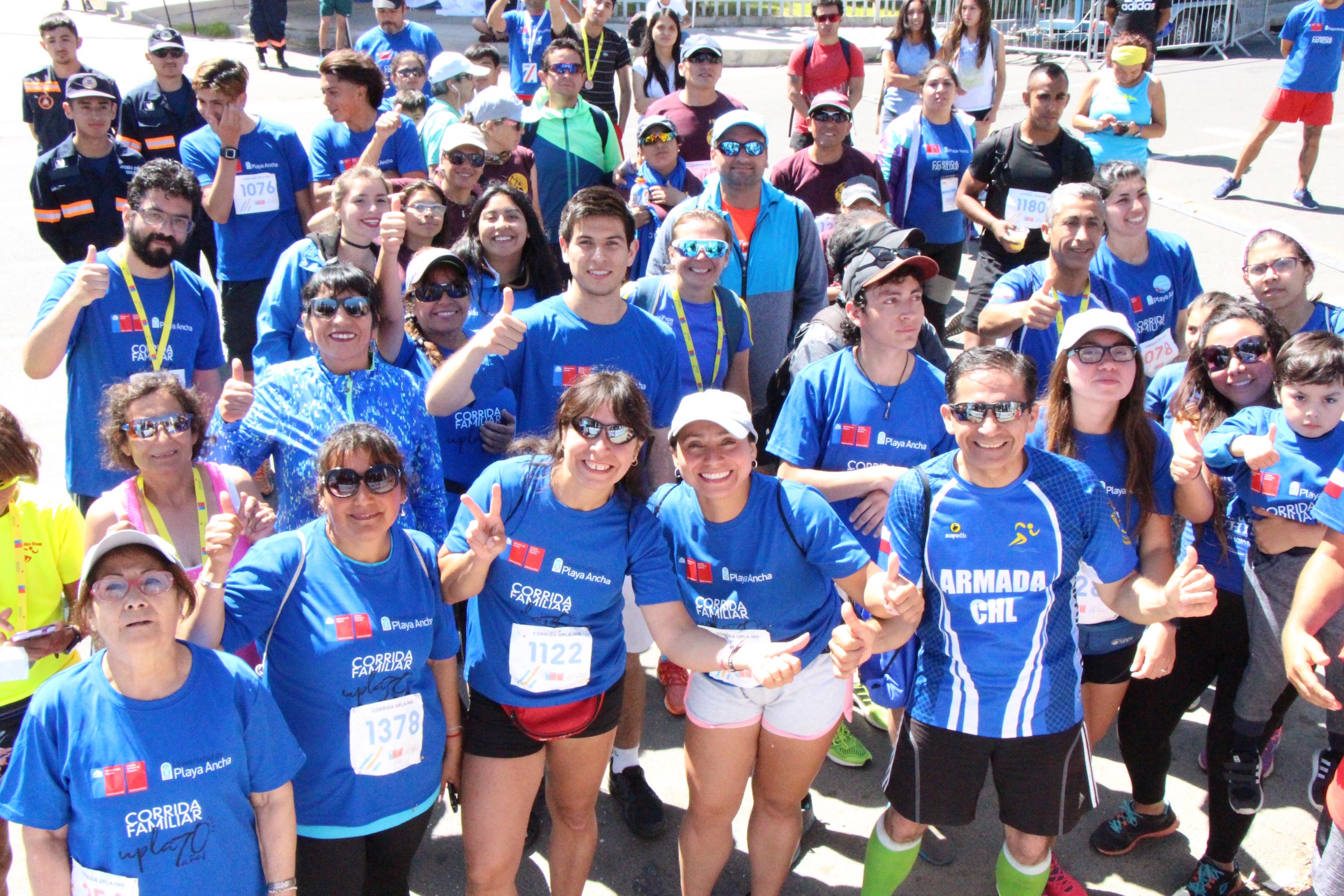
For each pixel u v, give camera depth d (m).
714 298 4.68
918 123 7.16
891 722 4.11
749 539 3.16
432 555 3.08
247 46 19.14
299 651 2.85
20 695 3.23
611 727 3.26
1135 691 3.72
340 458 2.81
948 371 3.54
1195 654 3.63
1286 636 3.17
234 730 2.58
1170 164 12.41
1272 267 4.38
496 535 2.93
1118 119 8.30
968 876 3.81
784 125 14.27
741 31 20.61
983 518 3.04
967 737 3.14
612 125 7.38
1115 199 4.83
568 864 3.38
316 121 14.27
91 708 2.48
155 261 4.54
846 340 4.18
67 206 6.30
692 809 3.40
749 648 3.02
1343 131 13.67
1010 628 3.05
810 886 3.74
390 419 3.68
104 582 2.41
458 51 17.39
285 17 17.47
